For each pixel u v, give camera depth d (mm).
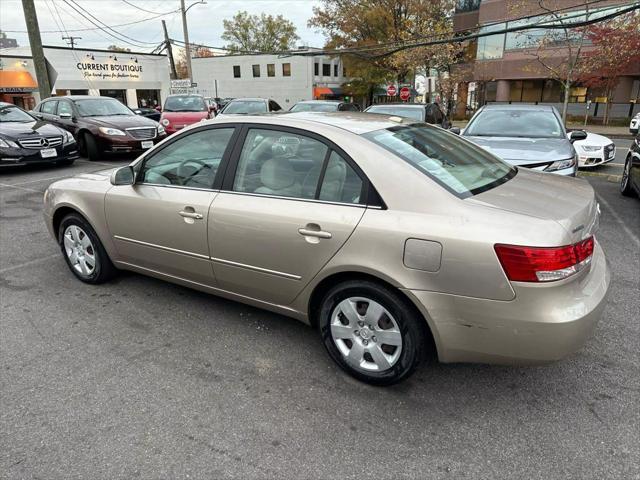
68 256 4215
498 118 7457
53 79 14750
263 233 2865
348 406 2588
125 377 2844
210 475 2127
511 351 2307
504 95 32094
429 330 2564
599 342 3178
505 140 6625
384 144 2699
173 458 2225
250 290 3115
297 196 2805
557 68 23531
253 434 2379
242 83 50688
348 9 38000
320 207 2688
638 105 27875
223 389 2736
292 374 2879
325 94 48250
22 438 2346
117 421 2469
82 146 11680
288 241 2773
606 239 5383
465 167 2840
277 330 3393
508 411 2535
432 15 33062
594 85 25906
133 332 3367
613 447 2273
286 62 47781
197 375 2867
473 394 2678
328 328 2826
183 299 3875
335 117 3127
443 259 2307
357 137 2713
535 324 2205
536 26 10172
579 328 2246
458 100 35500
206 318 3566
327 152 2742
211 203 3098
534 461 2197
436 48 27281
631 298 3816
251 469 2162
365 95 45000
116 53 33812
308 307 2889
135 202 3506
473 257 2242
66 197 3984
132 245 3662
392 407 2576
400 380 2633
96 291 4031
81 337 3301
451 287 2318
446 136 3289
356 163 2617
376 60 36125
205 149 3240
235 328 3424
